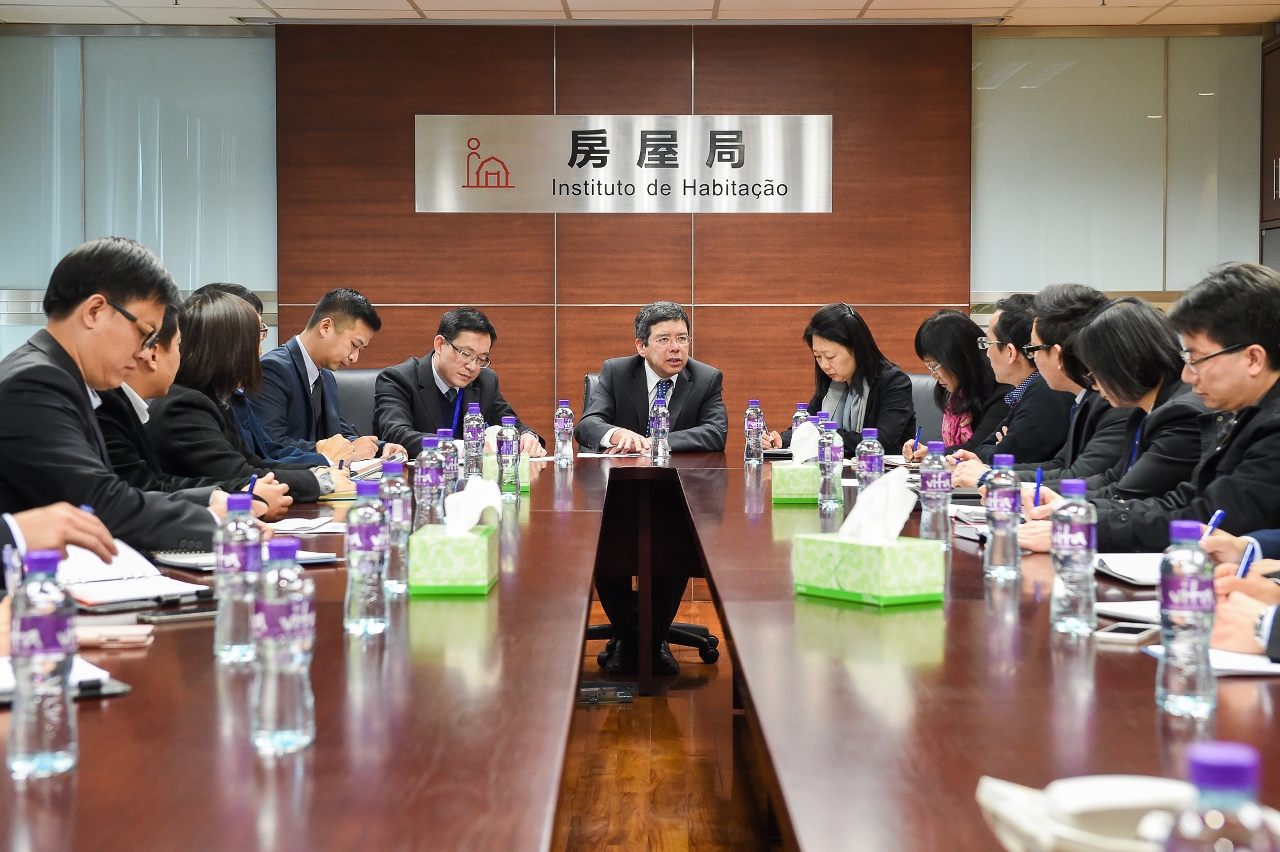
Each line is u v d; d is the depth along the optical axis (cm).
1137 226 638
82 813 81
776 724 102
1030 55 633
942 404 434
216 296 302
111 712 108
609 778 296
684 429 466
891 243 629
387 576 176
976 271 639
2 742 97
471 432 379
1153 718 104
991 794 68
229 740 98
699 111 626
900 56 624
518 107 625
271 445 368
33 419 199
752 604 158
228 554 138
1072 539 152
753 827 261
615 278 631
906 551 158
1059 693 112
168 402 284
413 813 81
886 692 113
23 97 627
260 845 75
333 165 625
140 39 629
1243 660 124
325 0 584
